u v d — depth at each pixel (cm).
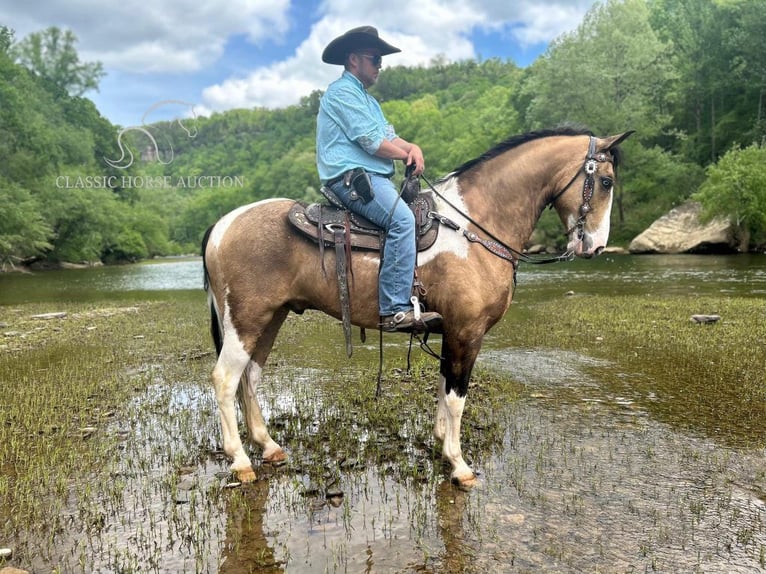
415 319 369
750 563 286
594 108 3478
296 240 386
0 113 3450
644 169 3619
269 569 287
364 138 377
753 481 373
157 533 325
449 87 14700
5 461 429
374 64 403
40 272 3472
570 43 3584
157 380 658
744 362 657
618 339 822
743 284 1466
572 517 332
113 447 449
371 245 380
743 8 3541
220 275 394
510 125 4844
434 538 312
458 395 388
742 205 2523
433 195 400
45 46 5006
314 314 1191
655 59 3559
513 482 378
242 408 430
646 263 2422
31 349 867
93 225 4044
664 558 291
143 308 1412
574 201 398
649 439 444
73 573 287
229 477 395
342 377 654
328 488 374
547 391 577
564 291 1505
